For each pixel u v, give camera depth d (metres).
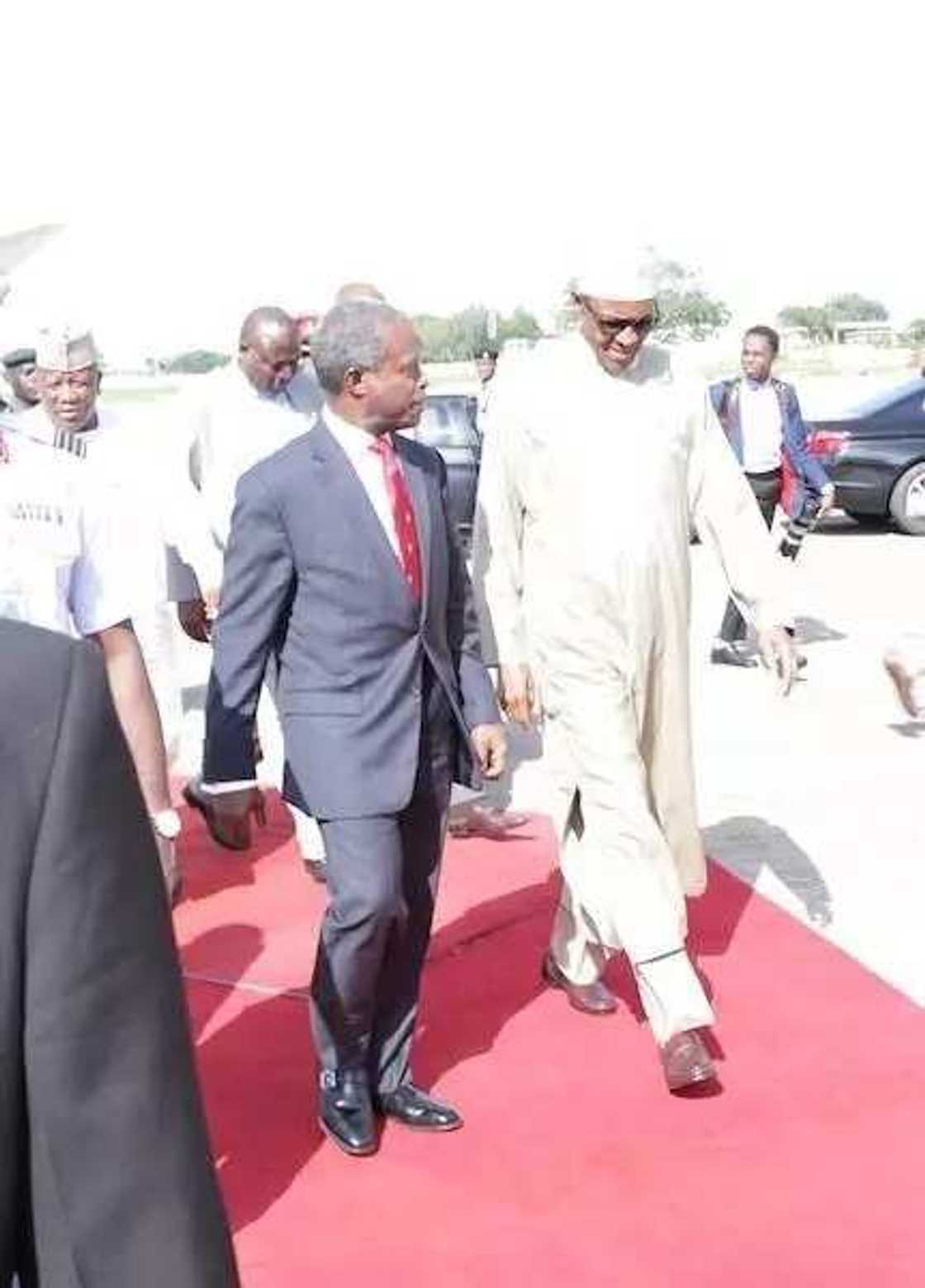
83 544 3.44
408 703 3.70
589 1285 3.36
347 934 3.68
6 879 1.27
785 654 4.35
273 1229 3.58
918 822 6.51
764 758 7.64
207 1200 1.34
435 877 3.96
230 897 5.76
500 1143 3.93
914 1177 3.74
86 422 4.95
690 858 4.43
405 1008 4.00
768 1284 3.35
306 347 5.61
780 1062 4.33
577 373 4.22
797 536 9.76
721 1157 3.85
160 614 5.86
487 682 3.98
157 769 3.71
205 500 5.63
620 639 4.13
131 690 3.61
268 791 7.08
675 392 4.28
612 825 4.12
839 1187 3.71
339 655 3.65
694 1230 3.55
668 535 4.18
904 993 4.76
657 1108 4.09
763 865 5.99
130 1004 1.31
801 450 9.69
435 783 3.86
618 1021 4.64
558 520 4.18
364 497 3.63
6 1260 1.31
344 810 3.62
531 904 5.59
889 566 14.31
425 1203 3.69
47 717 1.30
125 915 1.32
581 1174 3.79
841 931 5.27
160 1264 1.29
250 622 3.68
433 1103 4.02
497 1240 3.53
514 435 4.25
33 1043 1.27
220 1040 4.57
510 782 7.27
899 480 16.14
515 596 4.39
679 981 4.06
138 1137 1.30
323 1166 3.85
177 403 5.66
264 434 5.60
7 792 1.27
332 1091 3.92
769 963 5.00
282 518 3.64
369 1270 3.43
